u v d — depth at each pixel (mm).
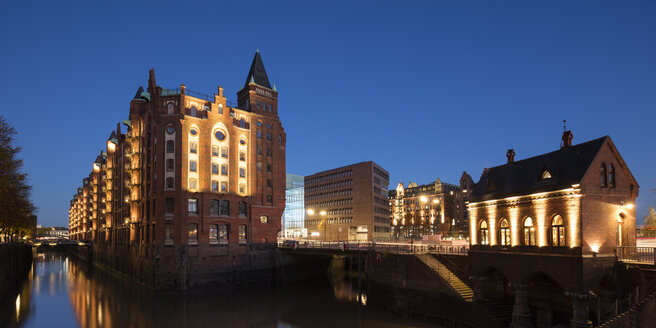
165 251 66938
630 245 34156
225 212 72812
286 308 56156
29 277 94188
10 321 50531
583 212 32156
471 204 44031
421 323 43000
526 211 37188
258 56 85125
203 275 68312
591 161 32938
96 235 131375
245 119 78125
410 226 163250
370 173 124938
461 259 44750
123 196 94500
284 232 155250
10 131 53656
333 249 64000
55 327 47594
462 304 40031
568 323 35188
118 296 66312
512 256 38000
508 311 39469
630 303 29641
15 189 59750
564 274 32906
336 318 48750
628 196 34625
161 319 50969
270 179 80750
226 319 50688
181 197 67875
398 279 47406
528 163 39656
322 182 142875
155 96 72438
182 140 69312
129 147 92375
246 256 73688
